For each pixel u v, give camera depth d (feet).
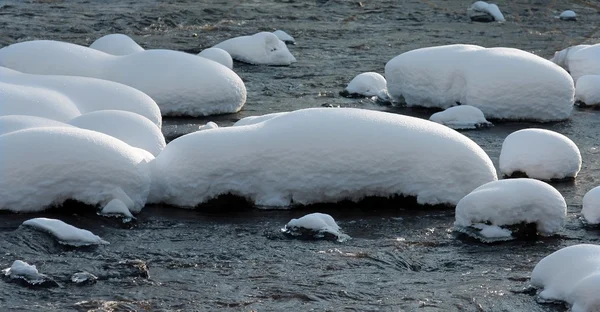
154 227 125.29
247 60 268.21
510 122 202.49
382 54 289.74
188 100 201.46
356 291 104.63
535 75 201.77
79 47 212.84
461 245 120.67
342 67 267.80
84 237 116.57
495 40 319.06
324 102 221.87
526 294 103.76
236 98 207.72
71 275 105.60
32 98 161.48
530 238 123.44
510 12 362.33
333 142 133.39
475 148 137.28
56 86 172.55
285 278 108.17
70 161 126.21
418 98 215.51
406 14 365.81
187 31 323.57
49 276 104.83
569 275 100.94
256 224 127.24
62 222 117.50
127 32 316.40
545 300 100.99
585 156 172.45
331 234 121.70
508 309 99.86
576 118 208.74
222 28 329.93
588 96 220.84
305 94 231.09
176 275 108.47
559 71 204.54
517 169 153.69
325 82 246.06
